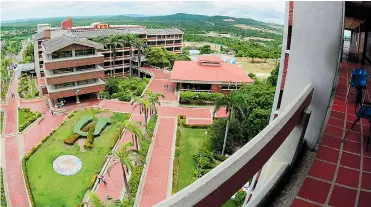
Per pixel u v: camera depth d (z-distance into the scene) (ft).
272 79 128.88
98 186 80.28
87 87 145.59
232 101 84.84
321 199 12.98
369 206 12.59
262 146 9.12
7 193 80.74
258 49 301.22
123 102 145.89
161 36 230.27
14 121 128.88
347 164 15.51
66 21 215.51
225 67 162.20
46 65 131.95
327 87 15.44
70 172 87.76
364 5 28.12
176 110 128.47
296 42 15.55
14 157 99.25
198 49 330.34
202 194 6.86
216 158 91.20
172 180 79.51
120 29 220.43
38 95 161.99
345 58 52.65
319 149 16.80
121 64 197.98
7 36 545.03
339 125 20.10
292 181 14.05
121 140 105.60
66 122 122.93
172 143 99.45
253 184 23.04
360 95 19.95
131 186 75.05
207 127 111.96
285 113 11.64
